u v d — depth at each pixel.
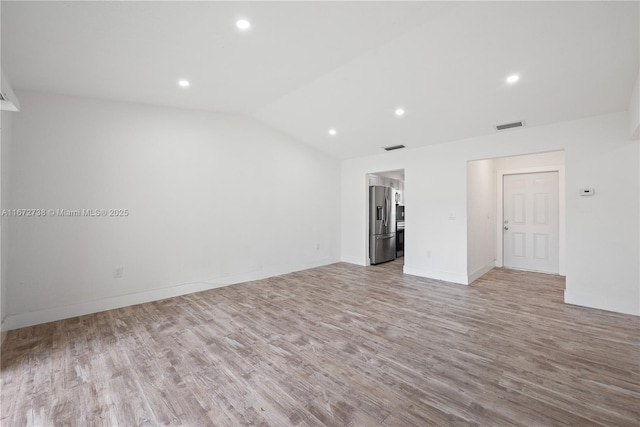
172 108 3.81
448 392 1.77
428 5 2.01
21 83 2.71
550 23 2.11
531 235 5.14
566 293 3.39
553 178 4.90
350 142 5.11
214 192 4.20
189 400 1.73
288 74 3.03
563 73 2.63
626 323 2.79
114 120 3.37
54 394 1.79
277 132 4.95
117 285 3.39
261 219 4.75
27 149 2.86
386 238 6.13
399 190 7.13
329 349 2.34
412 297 3.70
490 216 5.28
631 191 3.00
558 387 1.81
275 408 1.65
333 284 4.38
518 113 3.38
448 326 2.77
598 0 1.88
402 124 4.13
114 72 2.71
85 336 2.61
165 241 3.75
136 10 1.89
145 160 3.59
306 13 2.05
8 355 2.27
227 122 4.34
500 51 2.46
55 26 1.97
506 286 4.18
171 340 2.52
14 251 2.79
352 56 2.70
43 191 2.94
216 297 3.76
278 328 2.77
